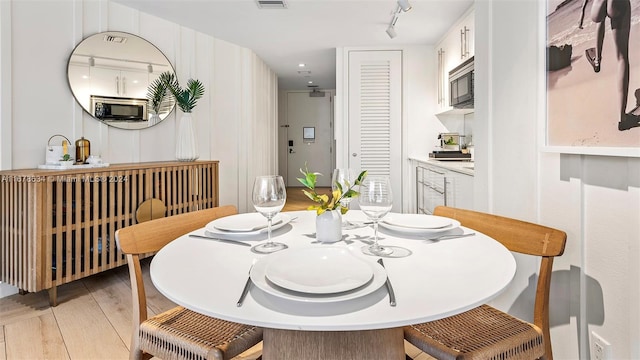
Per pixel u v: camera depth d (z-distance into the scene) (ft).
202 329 3.36
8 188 7.06
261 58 16.28
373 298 2.20
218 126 13.42
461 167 8.65
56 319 6.53
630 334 3.25
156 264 2.79
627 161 3.26
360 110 14.30
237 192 14.38
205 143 12.91
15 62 7.82
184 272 2.62
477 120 6.37
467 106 10.88
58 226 6.93
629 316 3.26
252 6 10.36
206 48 12.78
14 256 6.98
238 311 2.02
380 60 14.15
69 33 8.85
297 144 26.66
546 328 3.42
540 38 4.37
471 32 10.08
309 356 2.76
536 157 4.67
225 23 11.66
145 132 10.75
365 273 2.43
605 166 3.54
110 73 9.70
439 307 2.05
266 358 2.84
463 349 3.04
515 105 5.16
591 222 3.75
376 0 9.97
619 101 3.23
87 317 6.62
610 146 3.35
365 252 3.08
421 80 14.07
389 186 3.19
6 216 7.11
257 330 3.37
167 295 2.23
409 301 2.13
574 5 3.82
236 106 14.19
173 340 3.23
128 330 6.15
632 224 3.21
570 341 4.10
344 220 4.42
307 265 2.61
